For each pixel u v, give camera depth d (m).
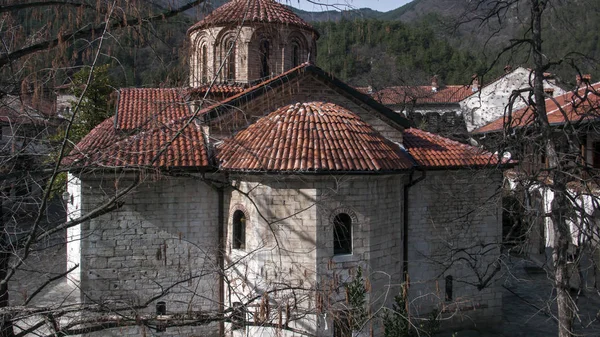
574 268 9.98
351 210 11.75
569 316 10.05
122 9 6.73
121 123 14.66
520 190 11.15
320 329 11.32
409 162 13.15
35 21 7.36
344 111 13.13
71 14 6.88
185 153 11.38
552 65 11.38
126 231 12.34
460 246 14.83
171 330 12.62
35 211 8.42
